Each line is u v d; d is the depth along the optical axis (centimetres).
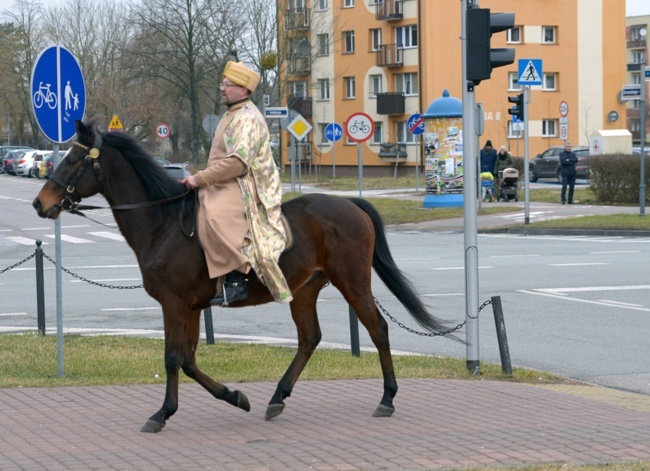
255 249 808
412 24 6706
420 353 1224
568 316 1463
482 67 1041
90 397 932
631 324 1396
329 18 7194
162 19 5759
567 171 3716
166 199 826
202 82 6228
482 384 1008
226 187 814
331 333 1362
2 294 1756
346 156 7181
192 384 1005
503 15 1049
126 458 714
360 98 7094
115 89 6819
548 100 6919
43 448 743
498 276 1892
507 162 4025
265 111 3703
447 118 3694
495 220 3198
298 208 857
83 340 1267
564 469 668
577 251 2347
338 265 855
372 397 940
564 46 6938
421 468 680
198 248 809
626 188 3691
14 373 1056
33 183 6719
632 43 11669
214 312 1557
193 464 696
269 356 1164
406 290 896
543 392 967
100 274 2031
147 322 1450
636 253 2284
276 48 6241
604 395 973
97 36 8294
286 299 817
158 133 5566
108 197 838
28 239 3027
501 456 710
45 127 1002
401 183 5544
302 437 781
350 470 677
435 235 2912
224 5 5769
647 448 735
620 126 7175
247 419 850
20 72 9125
